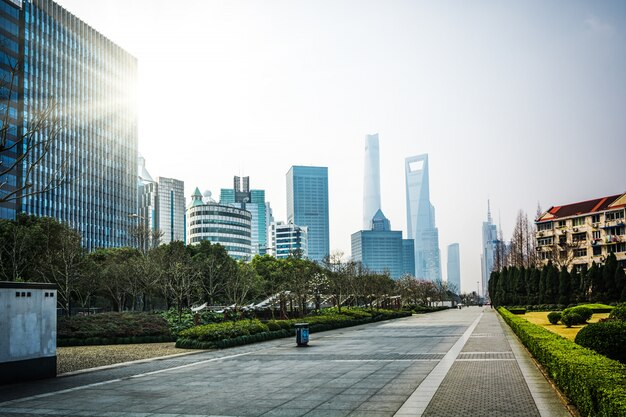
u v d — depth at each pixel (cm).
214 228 18712
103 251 7475
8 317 1806
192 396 1543
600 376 1016
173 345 3281
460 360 2214
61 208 12400
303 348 3002
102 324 3512
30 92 11469
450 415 1197
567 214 11044
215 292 6850
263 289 7250
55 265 4912
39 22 11944
